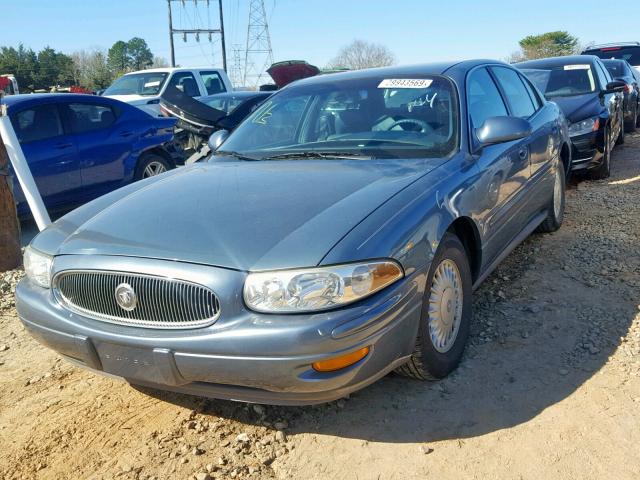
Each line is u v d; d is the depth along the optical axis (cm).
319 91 438
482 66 457
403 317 274
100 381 356
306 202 296
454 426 292
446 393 317
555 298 418
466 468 264
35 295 307
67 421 318
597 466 260
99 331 279
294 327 248
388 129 389
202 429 303
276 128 427
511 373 332
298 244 261
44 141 718
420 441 283
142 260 271
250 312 255
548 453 269
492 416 296
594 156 762
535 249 518
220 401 325
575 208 645
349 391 266
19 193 688
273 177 340
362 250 261
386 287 267
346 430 294
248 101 931
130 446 294
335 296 252
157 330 269
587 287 432
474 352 355
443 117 384
